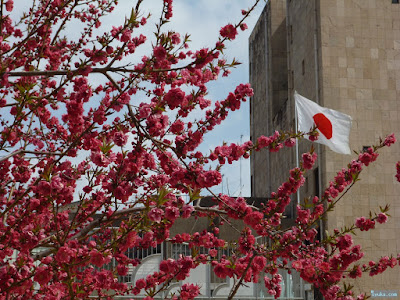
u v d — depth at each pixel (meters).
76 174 5.40
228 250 9.89
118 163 5.07
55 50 7.00
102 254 4.50
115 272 6.54
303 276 5.59
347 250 5.89
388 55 29.86
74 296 4.43
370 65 29.64
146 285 6.35
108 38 5.36
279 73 41.00
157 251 17.11
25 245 4.69
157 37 5.16
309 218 6.59
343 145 20.81
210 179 4.85
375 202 27.50
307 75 31.83
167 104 5.15
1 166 7.11
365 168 27.88
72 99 5.56
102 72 5.09
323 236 26.58
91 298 6.10
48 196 4.72
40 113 6.79
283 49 41.28
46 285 5.55
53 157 7.23
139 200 5.30
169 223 4.96
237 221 21.92
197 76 5.96
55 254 4.82
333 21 30.02
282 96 40.62
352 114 28.98
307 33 32.06
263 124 43.34
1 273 4.41
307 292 16.47
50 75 5.04
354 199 27.39
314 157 6.11
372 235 27.02
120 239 4.58
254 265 5.69
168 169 5.62
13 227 5.72
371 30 30.02
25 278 4.48
